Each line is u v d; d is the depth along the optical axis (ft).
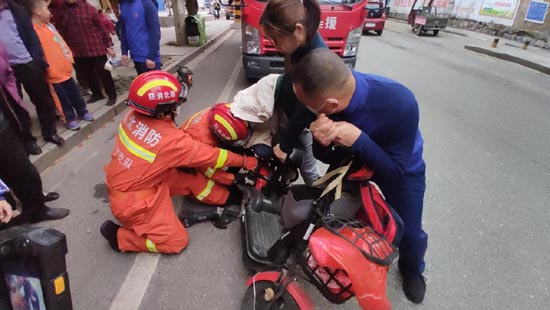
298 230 5.12
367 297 4.17
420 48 39.09
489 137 15.08
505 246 8.55
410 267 6.77
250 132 8.48
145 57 15.51
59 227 8.58
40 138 12.21
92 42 14.90
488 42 45.19
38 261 3.37
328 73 4.09
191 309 6.57
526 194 10.83
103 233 7.61
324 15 18.04
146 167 7.12
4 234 3.43
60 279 3.53
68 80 12.92
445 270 7.73
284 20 5.82
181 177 8.49
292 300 5.34
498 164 12.68
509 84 24.97
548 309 6.86
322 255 4.24
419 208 6.00
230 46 35.83
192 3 34.01
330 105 4.28
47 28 12.01
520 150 13.97
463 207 10.03
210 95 18.86
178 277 7.26
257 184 9.01
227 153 8.05
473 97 21.09
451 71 28.12
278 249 5.41
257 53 19.11
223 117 8.00
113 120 15.43
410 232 6.15
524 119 17.66
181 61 26.13
